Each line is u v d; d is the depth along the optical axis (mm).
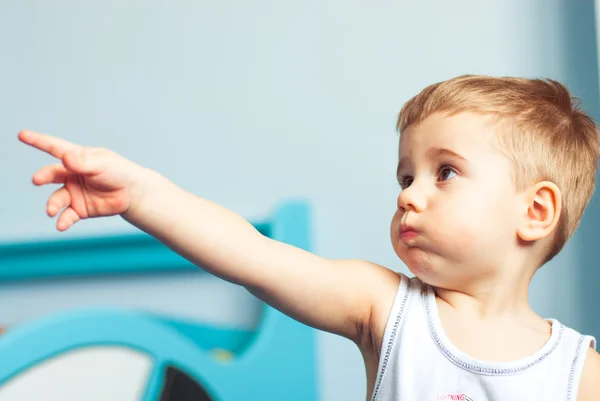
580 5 1492
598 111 1455
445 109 734
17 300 1733
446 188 714
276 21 1669
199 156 1684
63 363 1058
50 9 1802
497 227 711
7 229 1763
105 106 1749
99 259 1633
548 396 682
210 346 1571
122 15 1757
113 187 664
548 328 738
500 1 1541
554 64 1496
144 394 1111
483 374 680
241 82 1677
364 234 1574
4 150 1785
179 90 1710
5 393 1015
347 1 1633
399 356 700
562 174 759
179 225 688
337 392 1547
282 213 1481
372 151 1588
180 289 1645
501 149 722
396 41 1597
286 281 712
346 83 1617
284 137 1640
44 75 1790
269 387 1288
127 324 1106
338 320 738
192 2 1719
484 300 726
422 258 718
